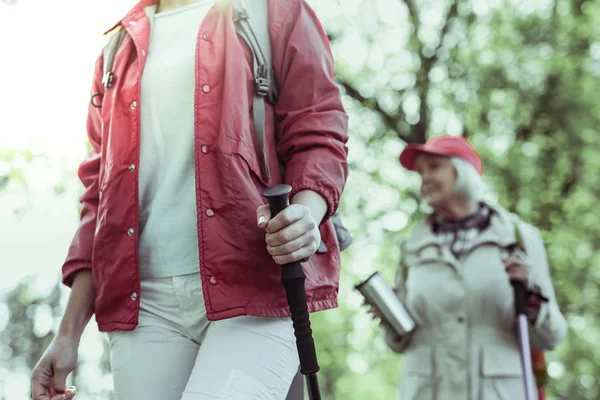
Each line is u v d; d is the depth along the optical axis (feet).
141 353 7.30
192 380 6.82
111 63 7.86
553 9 44.60
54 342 7.87
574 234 44.65
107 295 7.46
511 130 44.91
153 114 7.43
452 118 44.50
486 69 44.14
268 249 6.56
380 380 57.67
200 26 7.48
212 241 6.98
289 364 7.21
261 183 7.27
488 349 14.58
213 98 7.27
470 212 15.28
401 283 15.60
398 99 44.21
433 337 14.93
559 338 14.67
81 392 30.60
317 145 7.37
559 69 43.98
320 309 7.22
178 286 7.20
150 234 7.30
